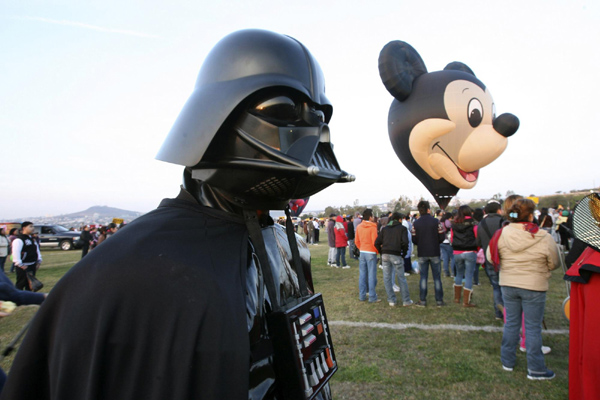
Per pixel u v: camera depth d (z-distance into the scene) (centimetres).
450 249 780
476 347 382
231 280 71
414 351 374
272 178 77
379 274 874
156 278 63
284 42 87
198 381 61
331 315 512
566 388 295
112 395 60
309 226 1992
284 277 98
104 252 65
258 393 71
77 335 60
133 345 61
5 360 344
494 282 467
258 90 78
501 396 286
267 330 79
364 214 598
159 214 77
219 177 78
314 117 84
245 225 87
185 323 62
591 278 194
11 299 146
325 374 88
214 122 75
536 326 310
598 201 196
